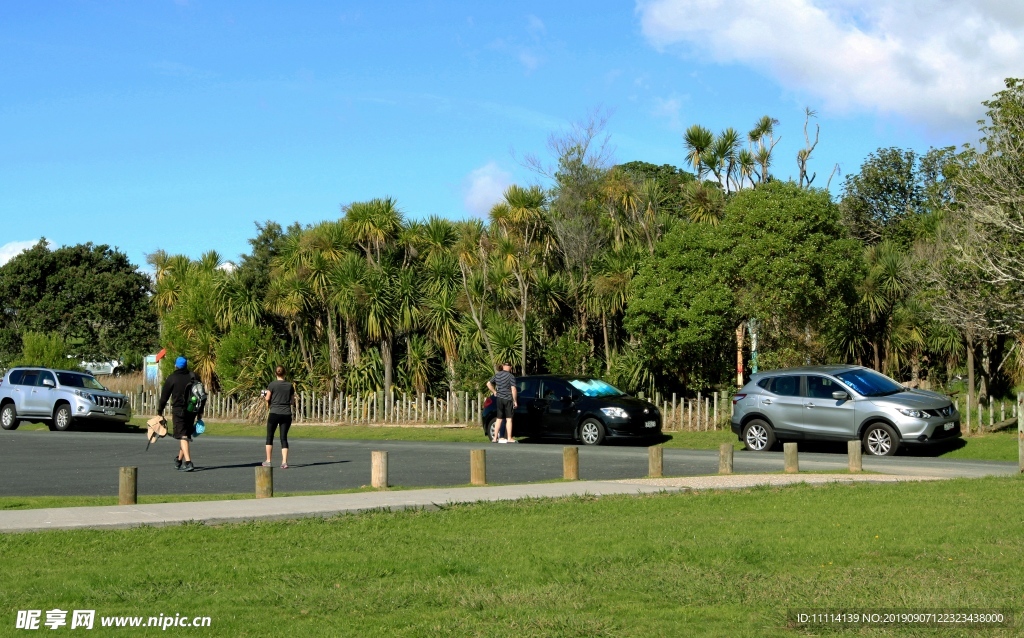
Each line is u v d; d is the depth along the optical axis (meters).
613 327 31.33
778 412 20.50
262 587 8.27
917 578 8.35
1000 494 12.76
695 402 26.95
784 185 25.22
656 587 8.20
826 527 10.62
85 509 11.97
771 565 8.95
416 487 14.81
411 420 30.22
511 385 23.48
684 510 11.96
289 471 17.69
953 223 23.20
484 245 30.98
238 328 34.03
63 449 23.22
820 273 24.53
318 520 11.31
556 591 8.04
